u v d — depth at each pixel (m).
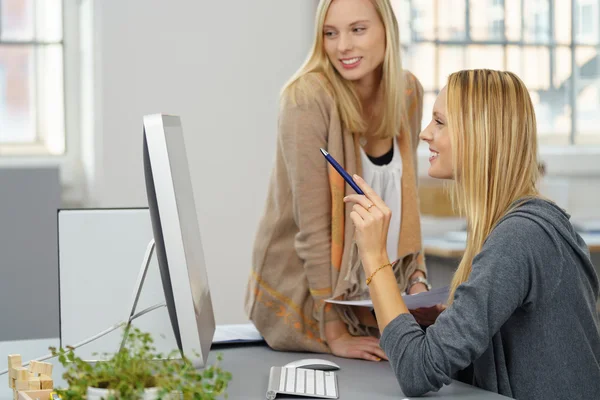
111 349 2.02
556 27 4.93
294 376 1.80
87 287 2.03
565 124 4.99
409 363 1.68
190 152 3.99
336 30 2.15
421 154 4.79
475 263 1.70
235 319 4.07
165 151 1.63
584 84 4.98
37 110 4.19
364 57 2.15
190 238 1.78
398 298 1.79
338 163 2.02
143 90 3.92
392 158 2.29
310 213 2.12
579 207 4.97
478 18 4.85
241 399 1.69
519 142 1.78
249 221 4.08
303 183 2.12
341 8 2.13
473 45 4.85
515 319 1.73
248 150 4.06
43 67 4.19
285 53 4.09
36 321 3.77
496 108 1.77
